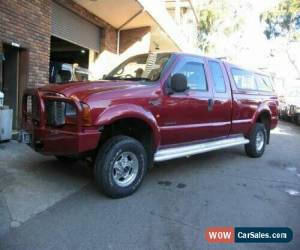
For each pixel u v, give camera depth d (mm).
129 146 4734
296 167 7457
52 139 4555
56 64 10445
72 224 3906
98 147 4863
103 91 4578
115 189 4668
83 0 10258
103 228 3854
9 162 6027
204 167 6902
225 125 6738
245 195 5293
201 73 6109
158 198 4898
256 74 8180
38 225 3836
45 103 4688
